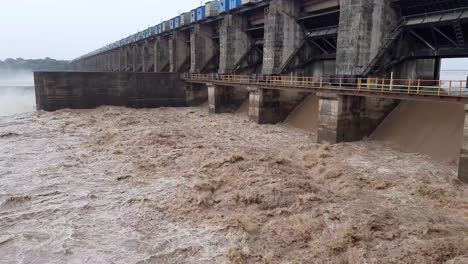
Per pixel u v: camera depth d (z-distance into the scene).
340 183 18.11
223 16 48.53
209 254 11.88
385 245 11.83
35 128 34.16
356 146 25.80
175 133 30.88
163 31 67.00
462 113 23.16
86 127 34.75
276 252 11.79
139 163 21.72
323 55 38.25
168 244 12.49
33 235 13.10
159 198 16.34
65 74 45.41
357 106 27.16
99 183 18.55
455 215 14.26
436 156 22.09
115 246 12.39
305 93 39.06
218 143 27.52
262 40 47.31
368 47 27.27
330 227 13.16
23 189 17.58
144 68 78.44
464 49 25.09
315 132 31.83
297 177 18.53
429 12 26.20
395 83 29.23
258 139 30.00
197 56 56.19
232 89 47.00
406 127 26.20
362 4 26.25
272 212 14.55
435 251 11.12
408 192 16.75
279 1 37.00
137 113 46.16
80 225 13.89
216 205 15.58
